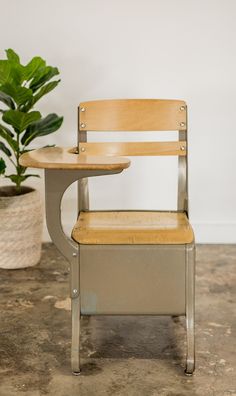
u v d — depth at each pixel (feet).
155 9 9.62
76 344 5.85
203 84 9.87
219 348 6.42
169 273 5.76
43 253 9.90
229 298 7.89
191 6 9.59
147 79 9.90
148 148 6.84
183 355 6.30
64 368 6.01
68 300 7.82
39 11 9.68
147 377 5.82
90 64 9.87
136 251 5.72
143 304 5.84
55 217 5.65
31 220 8.88
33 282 8.50
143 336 6.79
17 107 8.48
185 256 5.73
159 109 6.80
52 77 9.29
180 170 6.85
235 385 5.65
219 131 10.05
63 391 5.56
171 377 5.82
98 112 6.81
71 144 10.19
